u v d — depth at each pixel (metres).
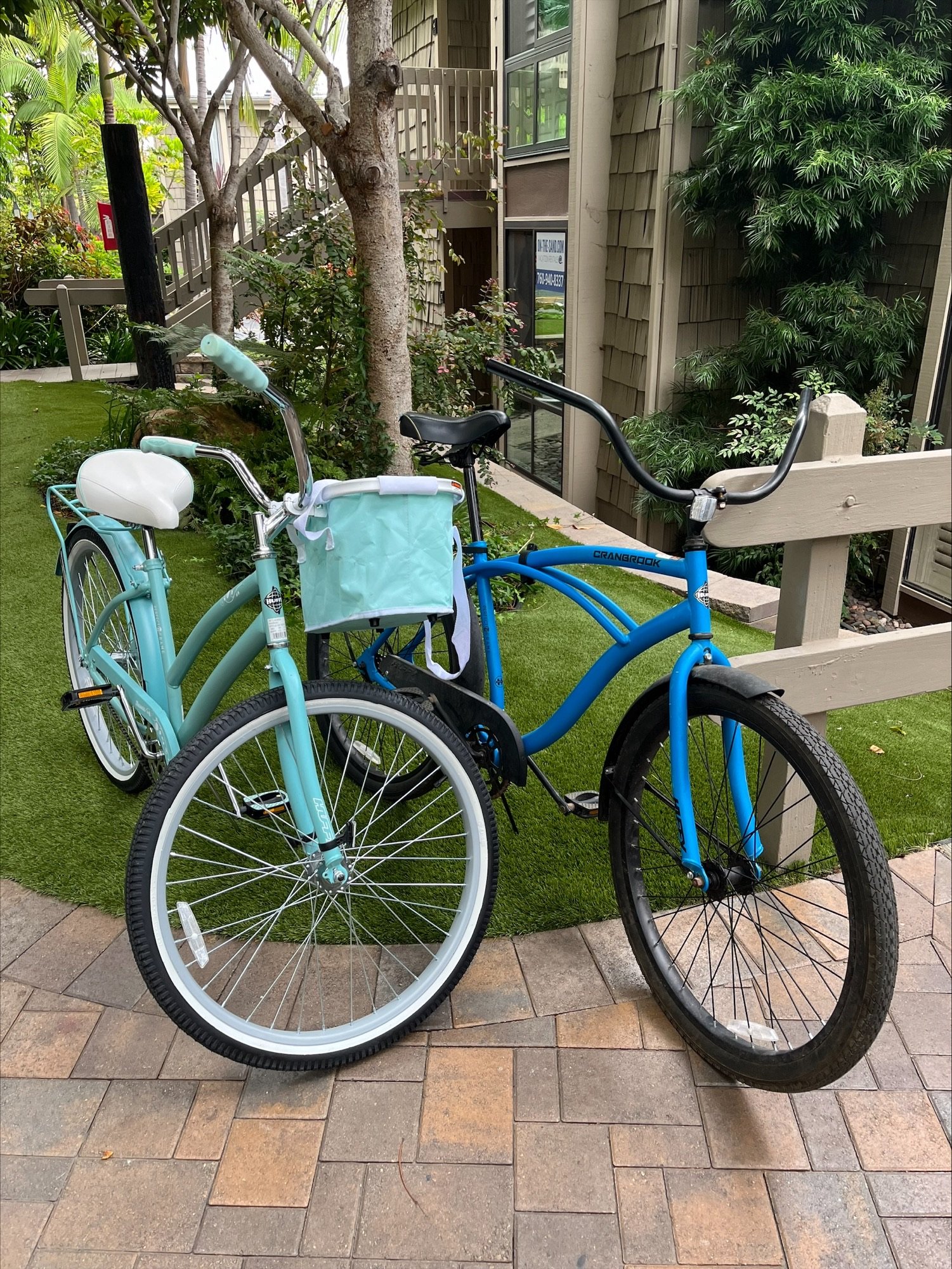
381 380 4.40
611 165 7.11
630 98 6.72
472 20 10.34
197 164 6.88
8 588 3.97
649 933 1.84
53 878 2.21
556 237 8.04
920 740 3.12
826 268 6.39
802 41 5.75
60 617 3.70
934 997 1.91
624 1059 1.76
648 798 2.53
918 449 5.90
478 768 1.83
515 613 4.10
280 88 3.95
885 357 5.93
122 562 2.15
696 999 1.78
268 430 5.00
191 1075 1.71
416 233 6.02
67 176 15.54
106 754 2.57
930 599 6.04
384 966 1.98
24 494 5.22
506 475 6.85
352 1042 1.71
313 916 2.04
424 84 8.99
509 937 2.06
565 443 7.91
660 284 6.58
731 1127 1.62
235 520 4.61
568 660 3.55
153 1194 1.50
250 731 1.62
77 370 9.34
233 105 7.84
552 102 7.72
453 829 2.43
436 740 1.73
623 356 7.28
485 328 5.73
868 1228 1.45
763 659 2.02
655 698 1.71
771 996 1.91
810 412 1.96
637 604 4.31
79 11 7.09
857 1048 1.44
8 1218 1.46
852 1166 1.55
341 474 4.37
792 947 1.92
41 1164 1.54
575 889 2.19
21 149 16.39
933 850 2.38
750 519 1.86
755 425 6.18
